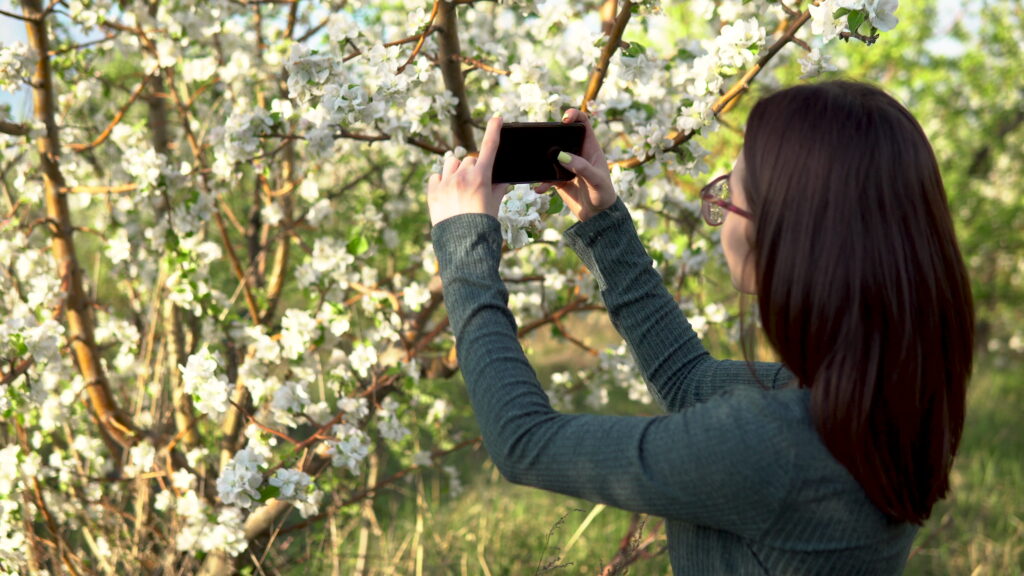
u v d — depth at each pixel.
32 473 2.24
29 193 2.43
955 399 0.92
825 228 0.88
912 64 6.84
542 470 0.89
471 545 3.38
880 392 0.86
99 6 2.32
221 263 3.29
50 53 2.28
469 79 2.53
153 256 2.73
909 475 0.88
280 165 2.78
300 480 2.03
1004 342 9.02
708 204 1.15
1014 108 7.38
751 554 0.88
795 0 2.03
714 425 0.86
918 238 0.88
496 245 1.00
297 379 2.68
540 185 1.31
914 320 0.87
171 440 2.58
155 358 2.91
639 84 2.26
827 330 0.87
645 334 1.24
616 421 0.90
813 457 0.85
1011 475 4.76
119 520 2.52
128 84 3.08
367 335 2.45
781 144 0.92
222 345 2.78
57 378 2.38
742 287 1.02
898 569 0.94
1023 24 7.00
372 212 2.60
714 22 2.66
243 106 2.46
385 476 3.90
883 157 0.88
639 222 2.39
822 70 1.71
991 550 3.56
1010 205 7.17
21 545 2.25
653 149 1.93
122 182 2.75
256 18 2.72
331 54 1.85
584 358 4.16
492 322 0.95
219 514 2.33
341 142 2.68
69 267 2.42
